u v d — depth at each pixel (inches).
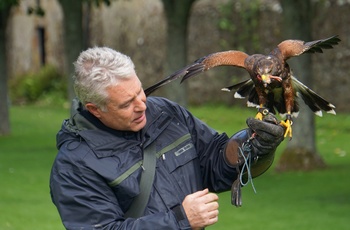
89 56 206.1
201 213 201.6
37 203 568.1
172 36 719.7
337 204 532.4
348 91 1088.2
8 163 764.6
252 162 213.3
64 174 208.7
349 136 894.4
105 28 1475.1
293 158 661.9
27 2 1646.2
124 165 209.3
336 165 688.4
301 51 195.8
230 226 482.0
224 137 229.5
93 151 209.8
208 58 204.7
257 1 1196.5
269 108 203.9
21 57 1685.5
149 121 217.8
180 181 214.1
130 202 209.5
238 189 209.0
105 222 204.4
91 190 206.7
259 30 1200.2
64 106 1456.7
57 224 498.3
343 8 1082.7
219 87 1256.2
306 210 518.3
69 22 780.6
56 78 1572.3
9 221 503.5
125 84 203.6
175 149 217.6
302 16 626.5
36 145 905.5
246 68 199.5
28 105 1515.7
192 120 229.0
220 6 1245.7
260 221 492.7
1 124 999.6
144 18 1386.6
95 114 208.7
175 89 725.9
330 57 1101.7
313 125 663.8
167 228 200.4
